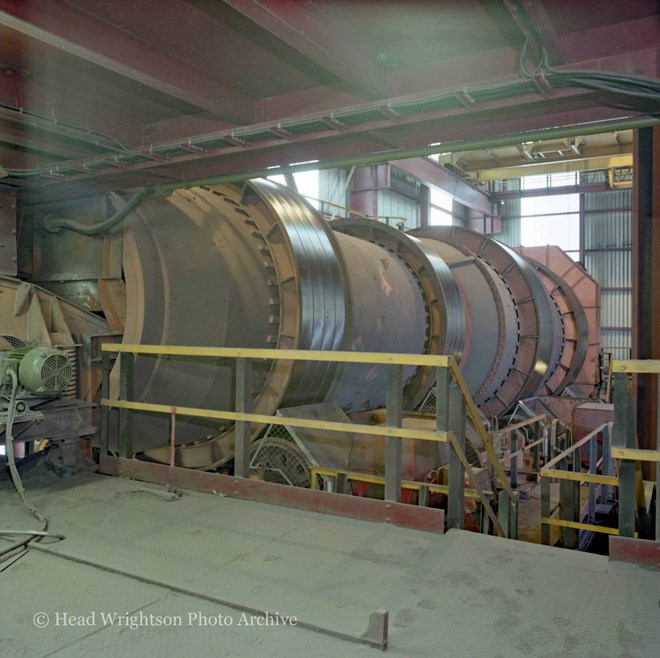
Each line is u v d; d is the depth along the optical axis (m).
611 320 30.28
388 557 3.74
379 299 7.81
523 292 13.69
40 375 5.03
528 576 3.46
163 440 6.58
